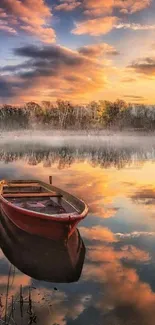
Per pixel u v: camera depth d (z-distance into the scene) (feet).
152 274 26.91
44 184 51.31
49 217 30.71
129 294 23.80
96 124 405.18
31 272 27.55
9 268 28.19
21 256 30.63
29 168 94.07
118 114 399.65
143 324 20.38
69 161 113.50
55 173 83.87
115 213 44.91
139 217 42.98
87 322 20.52
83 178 75.66
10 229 37.93
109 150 164.45
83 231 37.55
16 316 20.86
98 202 51.37
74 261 29.43
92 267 28.32
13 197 41.50
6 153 147.84
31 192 49.70
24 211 32.76
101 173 83.92
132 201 52.03
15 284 25.38
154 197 54.95
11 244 33.37
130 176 78.64
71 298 23.34
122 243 33.81
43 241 32.96
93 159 119.96
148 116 387.55
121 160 115.34
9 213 37.19
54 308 21.91
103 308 22.03
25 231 34.42
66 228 30.76
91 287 24.98
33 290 24.47
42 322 20.35
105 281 25.80
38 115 413.59
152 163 105.91
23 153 148.56
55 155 137.08
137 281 25.80
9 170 89.71
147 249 32.22
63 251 31.53
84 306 22.31
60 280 26.04
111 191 60.18
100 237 35.58
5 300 22.86
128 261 29.40
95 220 41.65
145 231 37.52
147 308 22.06
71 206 37.32
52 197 43.06
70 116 412.98
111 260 29.66
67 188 63.05
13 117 410.31
